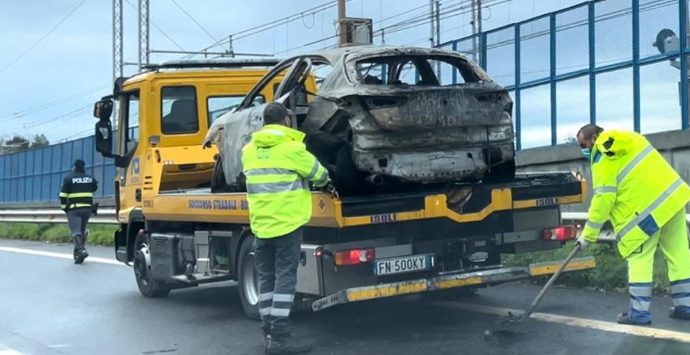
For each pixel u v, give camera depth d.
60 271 13.12
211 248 8.61
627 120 13.09
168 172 9.66
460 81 7.97
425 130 6.95
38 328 8.22
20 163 34.38
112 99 10.65
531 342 6.46
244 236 7.96
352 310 8.18
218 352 6.86
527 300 8.21
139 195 10.14
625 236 6.85
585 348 6.18
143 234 10.23
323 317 7.89
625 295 8.17
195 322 8.25
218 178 8.66
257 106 7.89
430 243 7.04
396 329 7.25
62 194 14.55
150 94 9.87
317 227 6.94
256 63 10.38
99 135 10.56
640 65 12.86
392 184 7.02
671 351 5.95
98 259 14.95
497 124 7.29
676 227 6.98
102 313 8.97
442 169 7.05
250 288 7.99
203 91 10.07
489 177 7.59
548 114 14.45
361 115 6.79
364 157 6.77
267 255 6.70
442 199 6.82
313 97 7.51
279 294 6.54
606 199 6.81
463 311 7.86
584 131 7.09
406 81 8.06
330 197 6.45
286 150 6.51
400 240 6.98
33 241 21.28
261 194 6.54
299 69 7.72
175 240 9.31
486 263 7.55
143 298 10.01
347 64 7.09
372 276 6.88
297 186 6.55
